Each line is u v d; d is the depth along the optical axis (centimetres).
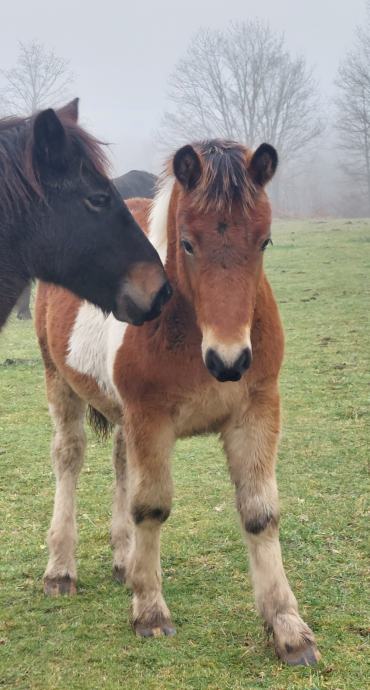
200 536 312
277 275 978
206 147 247
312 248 1262
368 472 352
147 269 265
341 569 286
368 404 429
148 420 258
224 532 315
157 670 248
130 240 269
